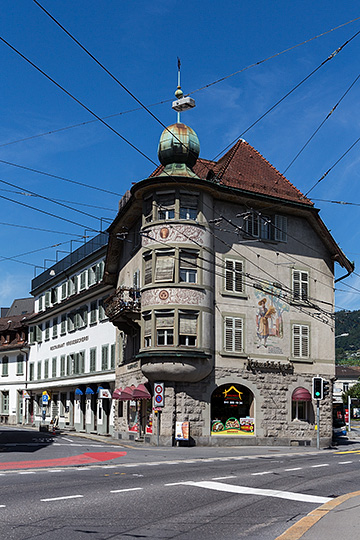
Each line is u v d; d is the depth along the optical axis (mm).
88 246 53125
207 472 17672
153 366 33500
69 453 25578
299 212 39312
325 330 39844
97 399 48812
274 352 37219
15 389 69062
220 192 35750
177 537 9398
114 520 10438
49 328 60812
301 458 25094
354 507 12008
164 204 34938
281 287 38188
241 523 10609
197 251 34375
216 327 35219
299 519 11031
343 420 53469
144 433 36562
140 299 35438
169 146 35344
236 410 35500
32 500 12039
